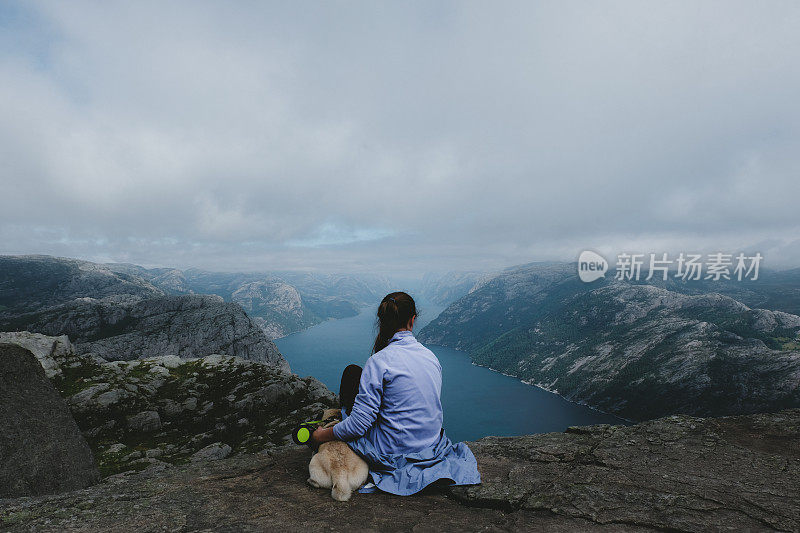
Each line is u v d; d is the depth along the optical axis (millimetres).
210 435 21109
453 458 3893
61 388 25312
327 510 3105
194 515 2947
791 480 3904
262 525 2791
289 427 22781
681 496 3482
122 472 16453
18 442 8039
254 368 32688
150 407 24156
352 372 3934
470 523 2982
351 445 3605
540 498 3428
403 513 3102
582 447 4992
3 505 3094
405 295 3865
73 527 2697
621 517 3072
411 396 3516
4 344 8609
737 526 2916
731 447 4898
